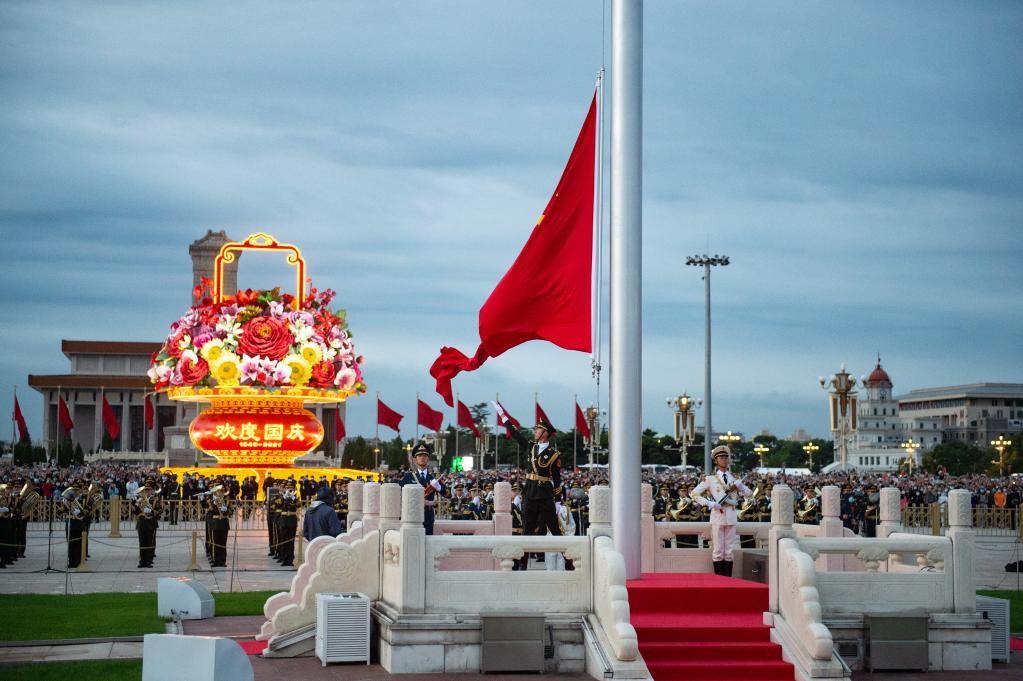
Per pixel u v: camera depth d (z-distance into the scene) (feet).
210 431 156.35
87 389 527.81
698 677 45.96
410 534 48.55
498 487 63.72
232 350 151.94
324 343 154.51
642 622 48.96
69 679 47.19
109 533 146.92
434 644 47.91
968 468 625.41
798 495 158.51
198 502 155.53
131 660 51.98
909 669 49.08
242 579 96.02
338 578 53.62
